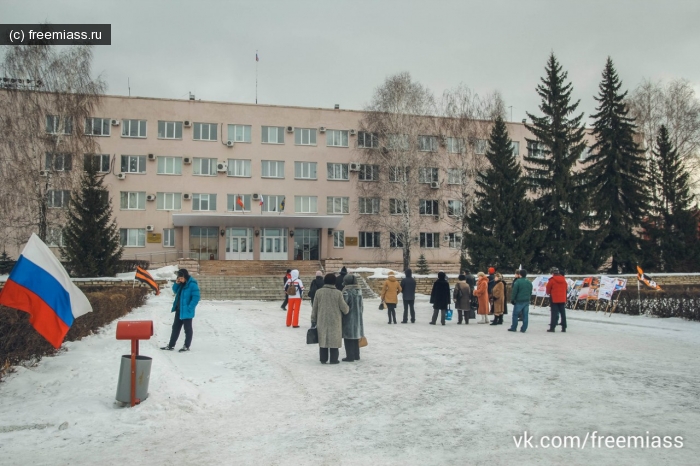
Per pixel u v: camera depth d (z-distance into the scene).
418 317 21.19
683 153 43.09
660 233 39.91
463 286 18.38
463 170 43.88
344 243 50.47
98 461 5.55
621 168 39.31
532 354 11.81
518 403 7.73
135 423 6.76
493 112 44.28
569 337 14.70
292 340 14.23
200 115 48.44
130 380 7.31
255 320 19.30
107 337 13.11
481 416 7.10
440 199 47.78
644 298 21.27
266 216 45.53
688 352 12.02
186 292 12.22
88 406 7.27
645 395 8.15
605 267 42.69
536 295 25.67
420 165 45.12
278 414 7.30
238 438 6.30
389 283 18.39
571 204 37.91
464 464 5.42
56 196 37.69
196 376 9.48
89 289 28.11
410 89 44.91
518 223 35.62
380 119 45.22
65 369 9.25
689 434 6.33
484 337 14.77
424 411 7.38
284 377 9.60
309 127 50.62
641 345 13.12
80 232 30.86
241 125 49.31
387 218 48.06
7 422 6.65
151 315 18.38
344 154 51.12
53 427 6.60
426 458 5.59
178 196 47.59
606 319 19.30
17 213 32.47
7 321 8.91
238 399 8.12
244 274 40.88
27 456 5.68
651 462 5.43
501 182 35.72
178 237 47.22
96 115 46.44
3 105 31.80
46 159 34.47
